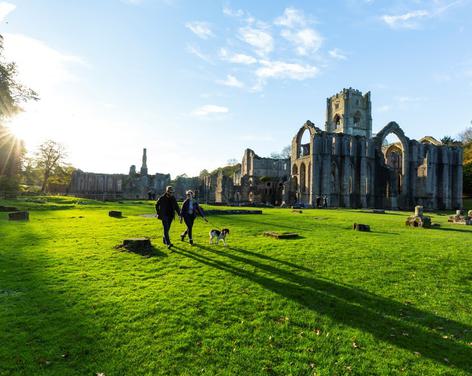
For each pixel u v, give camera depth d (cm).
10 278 763
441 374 479
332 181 6888
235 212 2978
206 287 752
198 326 578
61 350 488
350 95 8494
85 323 562
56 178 7838
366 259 1047
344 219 2602
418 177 6850
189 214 1212
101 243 1191
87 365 458
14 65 3625
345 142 6494
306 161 6538
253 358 496
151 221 1973
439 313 675
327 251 1141
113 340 520
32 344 496
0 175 4203
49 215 2295
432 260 1060
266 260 993
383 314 658
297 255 1067
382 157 6688
